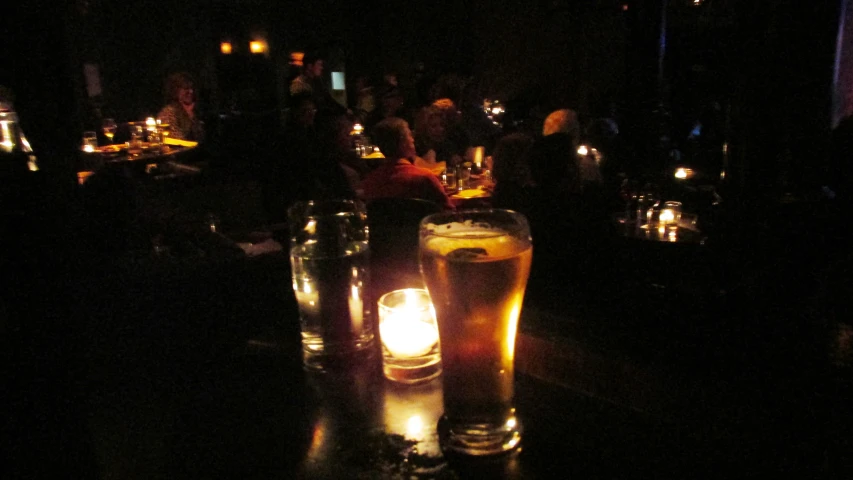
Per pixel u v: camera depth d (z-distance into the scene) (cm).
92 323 92
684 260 97
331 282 81
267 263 127
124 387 81
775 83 87
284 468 63
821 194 89
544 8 777
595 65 729
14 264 90
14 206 90
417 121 536
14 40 91
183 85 574
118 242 127
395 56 1012
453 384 63
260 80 1027
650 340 82
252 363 87
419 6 948
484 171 448
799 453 62
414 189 338
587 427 69
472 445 63
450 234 63
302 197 379
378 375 82
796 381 71
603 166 383
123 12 888
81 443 68
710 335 82
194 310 102
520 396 76
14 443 68
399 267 115
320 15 1057
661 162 213
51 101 95
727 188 94
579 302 97
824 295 85
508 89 852
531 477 60
